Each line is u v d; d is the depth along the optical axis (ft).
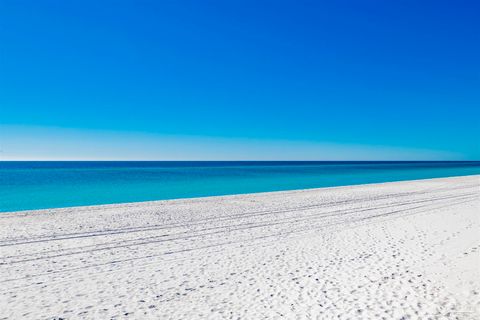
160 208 57.06
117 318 18.69
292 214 51.06
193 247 33.17
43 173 210.38
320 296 21.24
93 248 32.76
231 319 18.43
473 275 23.76
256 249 32.30
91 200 76.69
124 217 48.70
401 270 25.41
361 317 18.29
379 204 60.44
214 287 23.07
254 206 59.21
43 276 25.26
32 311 19.51
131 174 193.98
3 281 24.22
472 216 46.34
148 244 34.30
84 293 22.15
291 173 203.82
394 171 228.63
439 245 31.76
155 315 19.02
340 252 30.78
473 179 123.65
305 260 28.66
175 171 243.40
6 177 163.53
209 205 60.49
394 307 19.38
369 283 23.11
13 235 37.68
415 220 44.65
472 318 17.83
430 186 95.35
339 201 65.10
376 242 33.88
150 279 24.67
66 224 43.68
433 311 18.74
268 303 20.40
